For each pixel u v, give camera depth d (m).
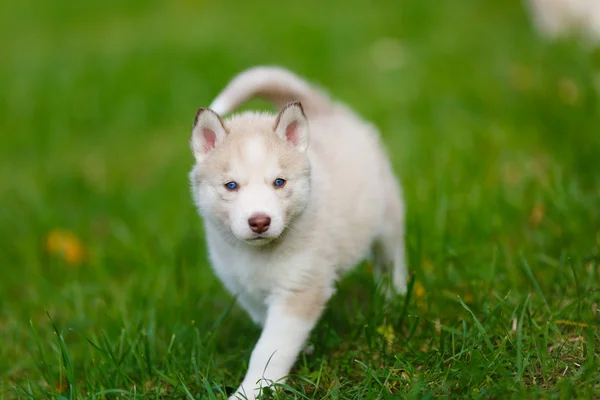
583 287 5.30
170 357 5.10
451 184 7.22
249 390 4.59
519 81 9.48
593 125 7.86
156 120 10.84
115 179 9.23
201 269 6.74
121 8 17.50
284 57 12.19
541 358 4.46
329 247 4.98
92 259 7.49
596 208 6.30
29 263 7.50
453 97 9.52
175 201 8.44
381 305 5.33
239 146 4.67
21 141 10.47
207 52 12.69
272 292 4.87
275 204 4.51
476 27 12.67
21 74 12.95
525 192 6.95
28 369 5.71
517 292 5.43
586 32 10.81
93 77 12.37
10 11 18.25
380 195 5.59
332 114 5.94
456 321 5.18
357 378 4.84
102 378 5.09
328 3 15.52
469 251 6.09
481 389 4.22
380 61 11.57
